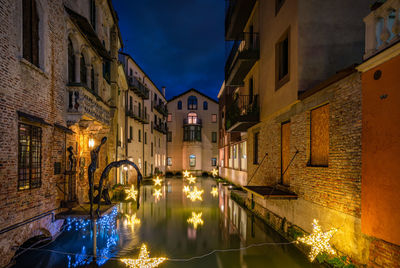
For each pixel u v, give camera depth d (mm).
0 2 5941
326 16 8086
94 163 7656
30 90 7164
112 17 16875
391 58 4629
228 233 9758
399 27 4500
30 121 6945
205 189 23672
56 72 8695
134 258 7270
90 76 11750
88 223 10609
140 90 25734
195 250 8000
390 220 4555
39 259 7055
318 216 7000
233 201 17016
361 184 5336
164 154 42812
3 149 6000
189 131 43750
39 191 7555
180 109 45344
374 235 4926
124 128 22594
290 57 8766
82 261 6977
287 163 9695
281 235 9258
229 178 25484
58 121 8859
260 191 9500
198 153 43594
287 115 9383
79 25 10289
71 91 9570
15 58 6488
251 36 13930
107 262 6930
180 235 9516
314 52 8062
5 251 5984
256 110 12727
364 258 5215
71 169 9297
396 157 4465
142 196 18875
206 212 13570
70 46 10102
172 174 44219
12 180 6305
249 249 8055
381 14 4902
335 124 6395
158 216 12570
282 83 9500
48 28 8141
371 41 5152
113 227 10508
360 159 5430
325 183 6719
